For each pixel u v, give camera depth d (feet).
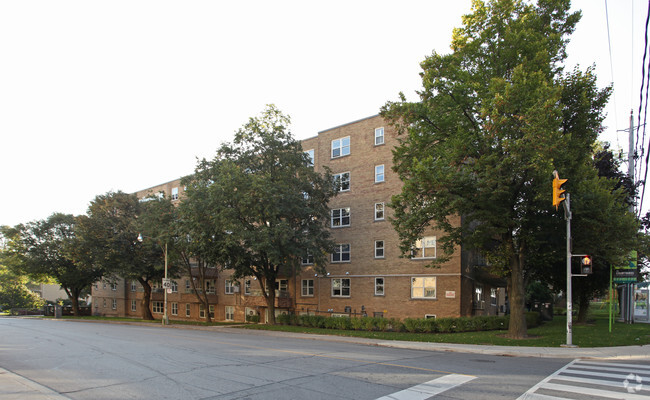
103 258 134.41
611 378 32.19
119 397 25.84
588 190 59.72
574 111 61.87
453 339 61.52
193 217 86.48
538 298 143.13
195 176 98.73
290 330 81.61
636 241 61.57
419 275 93.09
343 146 111.24
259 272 101.65
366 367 36.50
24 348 50.39
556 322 103.04
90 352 46.34
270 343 58.08
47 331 79.61
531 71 57.72
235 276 101.65
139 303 185.16
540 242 61.62
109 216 139.85
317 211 94.22
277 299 114.11
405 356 45.24
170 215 111.24
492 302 112.27
